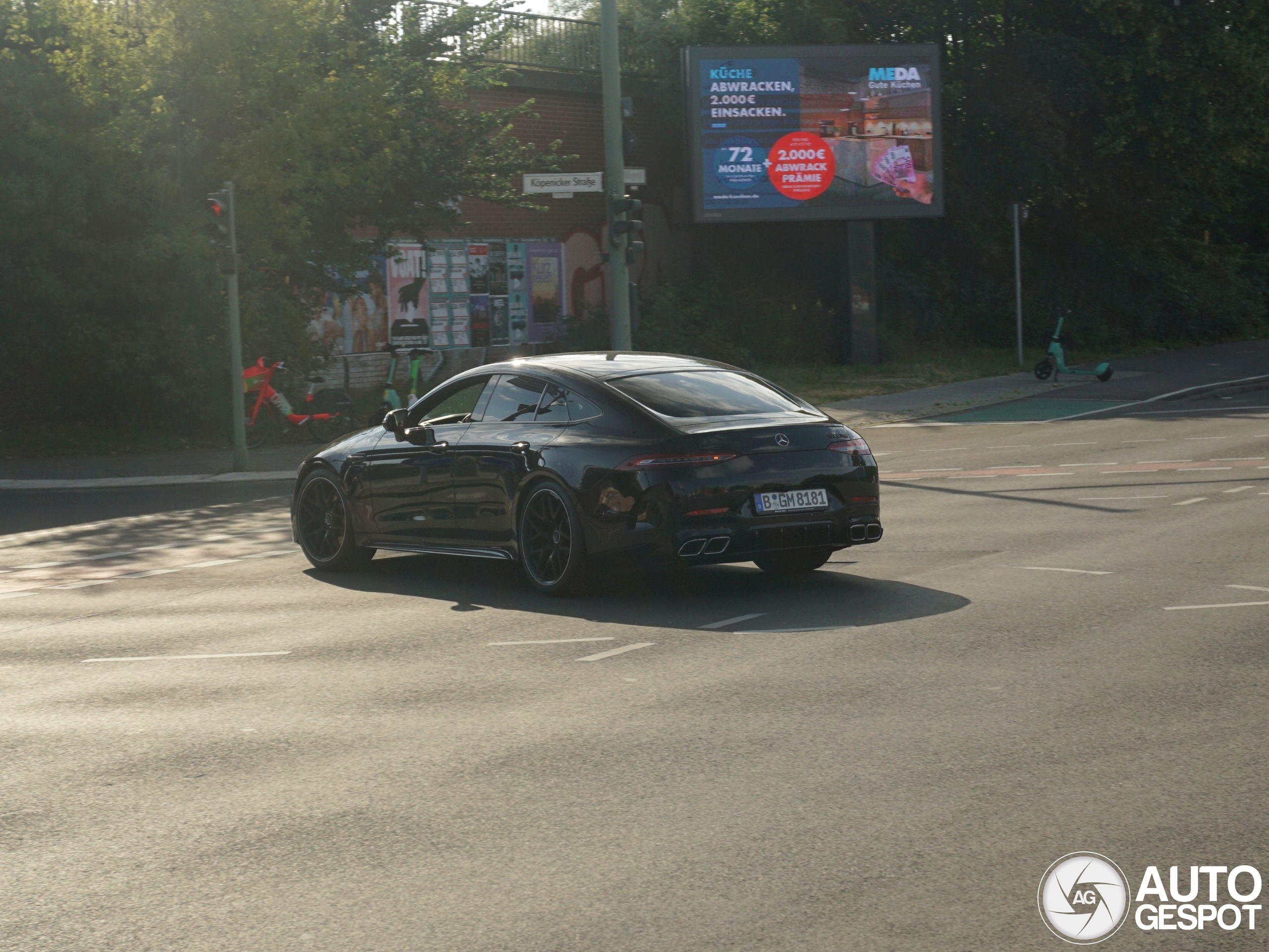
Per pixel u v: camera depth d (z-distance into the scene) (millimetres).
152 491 18266
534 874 4250
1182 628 7621
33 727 6293
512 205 28844
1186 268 46750
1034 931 3746
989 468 16766
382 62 26500
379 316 29984
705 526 8633
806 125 32781
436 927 3871
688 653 7422
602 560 8891
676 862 4316
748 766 5324
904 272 38438
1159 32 38781
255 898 4121
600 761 5438
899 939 3707
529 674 7027
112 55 22953
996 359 36312
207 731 6109
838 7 37562
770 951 3646
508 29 28375
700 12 36844
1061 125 38625
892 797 4898
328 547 11023
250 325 23141
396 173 26094
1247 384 29469
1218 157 41781
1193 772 5090
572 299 34250
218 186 23203
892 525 12297
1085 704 6102
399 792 5121
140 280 22938
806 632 7871
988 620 8023
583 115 34531
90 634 8625
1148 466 16156
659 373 9539
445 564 11234
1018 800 4832
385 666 7355
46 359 23172
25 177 22484
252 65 23156
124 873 4375
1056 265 43688
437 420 10203
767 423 9031
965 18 40000
